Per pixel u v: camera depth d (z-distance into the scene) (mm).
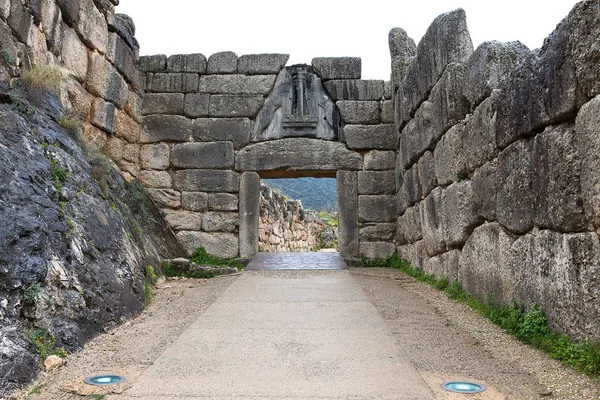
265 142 12203
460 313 6492
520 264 5547
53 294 5004
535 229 5227
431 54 8594
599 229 4156
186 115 12258
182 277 9703
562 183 4578
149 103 12266
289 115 12242
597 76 4070
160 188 12062
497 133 6062
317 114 12344
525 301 5438
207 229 11945
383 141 12188
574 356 4285
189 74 12352
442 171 8180
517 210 5562
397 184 11836
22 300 4594
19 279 4613
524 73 5375
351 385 4031
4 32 6938
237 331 5566
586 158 4242
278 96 12375
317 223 24312
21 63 7344
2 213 4863
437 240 8594
